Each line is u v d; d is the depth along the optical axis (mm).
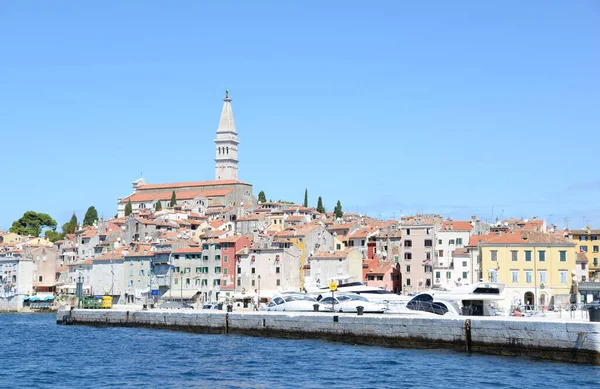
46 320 186250
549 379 72312
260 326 118125
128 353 99000
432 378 74625
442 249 192000
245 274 198250
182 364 87375
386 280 194000
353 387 71125
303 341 108750
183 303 190250
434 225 191125
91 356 96375
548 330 83188
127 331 135625
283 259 194375
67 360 92625
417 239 191375
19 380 77250
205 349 101812
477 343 90500
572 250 151000
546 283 150875
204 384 73750
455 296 106562
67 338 123438
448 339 93312
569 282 150250
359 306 109250
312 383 73438
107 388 72125
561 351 81938
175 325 134250
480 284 108750
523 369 77938
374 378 75375
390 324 99812
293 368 82750
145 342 113312
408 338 97500
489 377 74250
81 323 155250
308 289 147750
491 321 89125
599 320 82562
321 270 195125
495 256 154000
